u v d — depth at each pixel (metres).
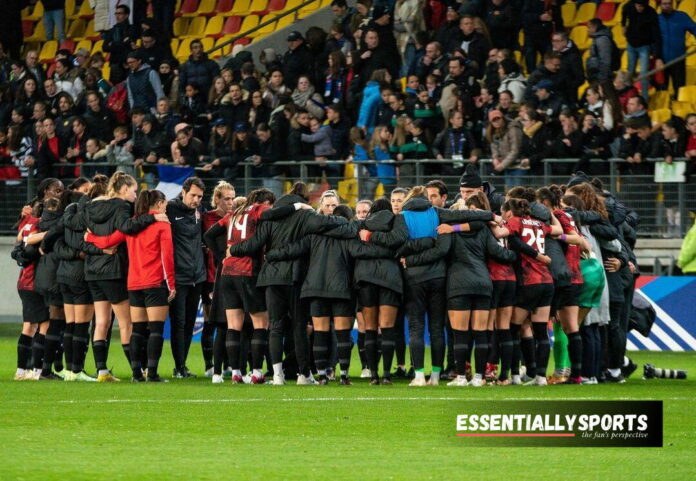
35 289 47.78
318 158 72.62
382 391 41.25
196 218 47.88
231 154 73.69
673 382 47.69
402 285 44.56
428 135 69.62
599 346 46.81
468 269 43.53
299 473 24.09
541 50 73.69
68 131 79.81
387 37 75.50
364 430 30.61
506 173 66.56
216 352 46.41
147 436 29.41
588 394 40.25
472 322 44.12
